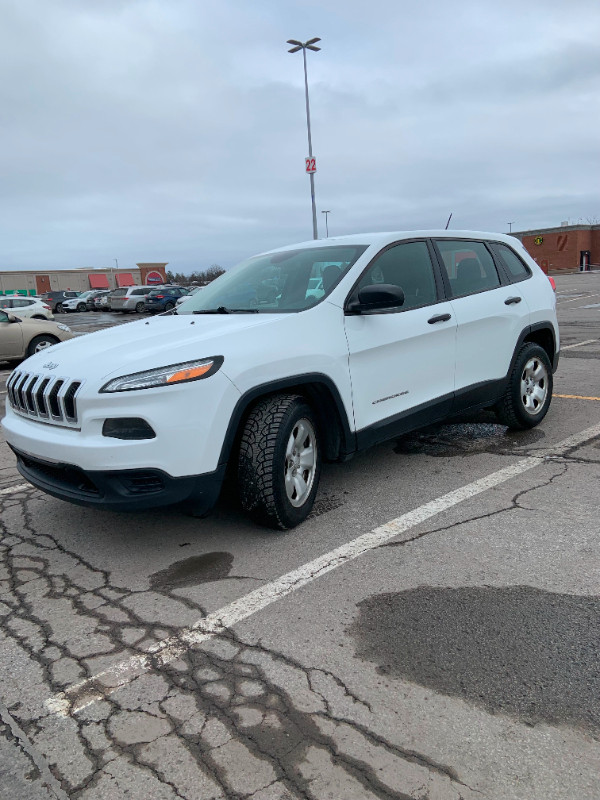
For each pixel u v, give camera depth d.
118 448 3.14
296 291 4.17
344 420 3.93
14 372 3.98
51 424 3.48
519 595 2.95
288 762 2.04
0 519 4.31
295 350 3.64
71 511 4.38
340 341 3.89
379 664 2.51
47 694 2.45
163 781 2.00
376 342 4.09
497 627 2.71
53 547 3.80
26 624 2.96
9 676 2.58
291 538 3.70
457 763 2.00
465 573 3.18
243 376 3.39
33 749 2.17
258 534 3.78
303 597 3.04
